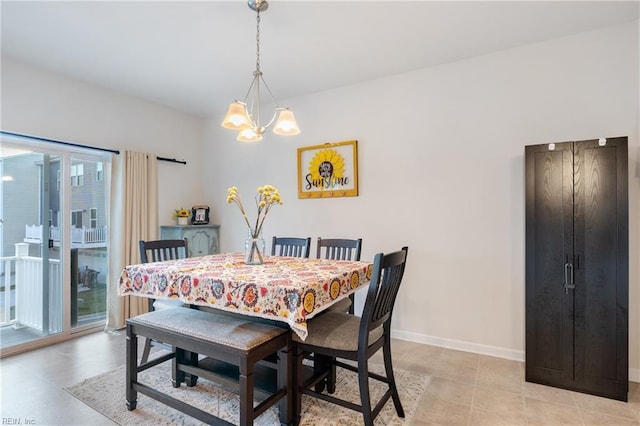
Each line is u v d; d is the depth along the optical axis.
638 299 2.32
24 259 2.98
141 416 1.94
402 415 1.93
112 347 2.97
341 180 3.47
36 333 3.03
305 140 3.72
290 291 1.61
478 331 2.86
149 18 2.29
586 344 2.19
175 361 2.26
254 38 2.56
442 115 3.01
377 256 1.67
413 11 2.23
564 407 2.03
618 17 2.31
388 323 1.98
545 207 2.30
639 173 2.32
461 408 2.03
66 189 3.23
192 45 2.67
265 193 2.37
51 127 3.09
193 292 1.91
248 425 1.59
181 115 4.30
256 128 2.24
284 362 1.79
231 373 2.12
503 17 2.30
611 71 2.42
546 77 2.62
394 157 3.22
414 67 3.07
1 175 2.86
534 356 2.33
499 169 2.79
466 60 2.91
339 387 2.29
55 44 2.63
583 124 2.50
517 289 2.72
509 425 1.86
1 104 2.80
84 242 3.39
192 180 4.42
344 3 2.14
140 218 3.62
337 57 2.88
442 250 3.01
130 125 3.73
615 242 2.12
